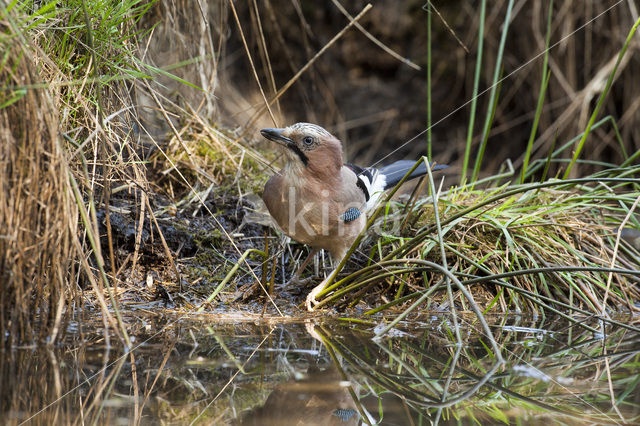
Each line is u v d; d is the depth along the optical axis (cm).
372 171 881
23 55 509
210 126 990
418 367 511
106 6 688
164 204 843
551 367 517
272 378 473
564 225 793
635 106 1282
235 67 1508
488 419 406
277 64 1541
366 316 686
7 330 520
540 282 774
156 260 753
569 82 1334
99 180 710
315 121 1516
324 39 1555
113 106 730
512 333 634
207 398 430
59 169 529
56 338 549
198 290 723
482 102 1491
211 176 912
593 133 1335
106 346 537
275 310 694
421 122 1565
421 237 658
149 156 890
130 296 695
